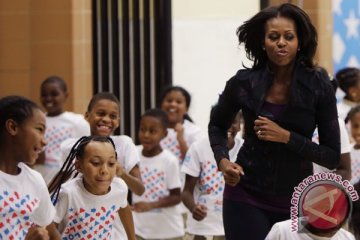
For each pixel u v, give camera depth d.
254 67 11.37
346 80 18.33
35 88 19.73
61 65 19.62
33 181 10.37
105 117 13.79
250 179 11.19
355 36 21.31
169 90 17.61
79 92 19.61
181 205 17.20
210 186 14.83
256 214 11.16
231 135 14.23
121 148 13.90
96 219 11.84
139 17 19.83
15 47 19.72
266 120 10.86
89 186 11.80
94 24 19.92
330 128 11.09
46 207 10.50
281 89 11.09
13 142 10.24
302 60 11.16
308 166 11.12
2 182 10.16
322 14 20.67
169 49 19.88
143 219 15.73
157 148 15.93
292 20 11.11
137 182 13.79
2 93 19.78
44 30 19.64
